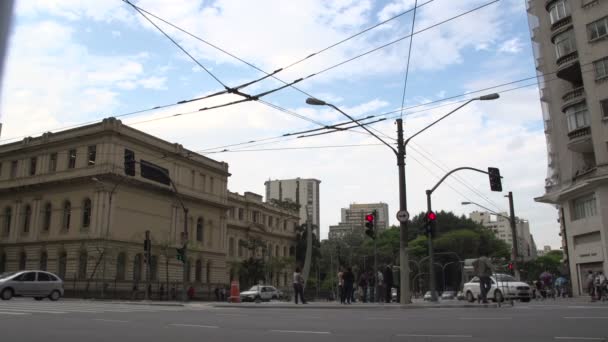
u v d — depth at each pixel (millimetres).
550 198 38312
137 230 52062
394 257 94562
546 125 38438
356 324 10516
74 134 52219
